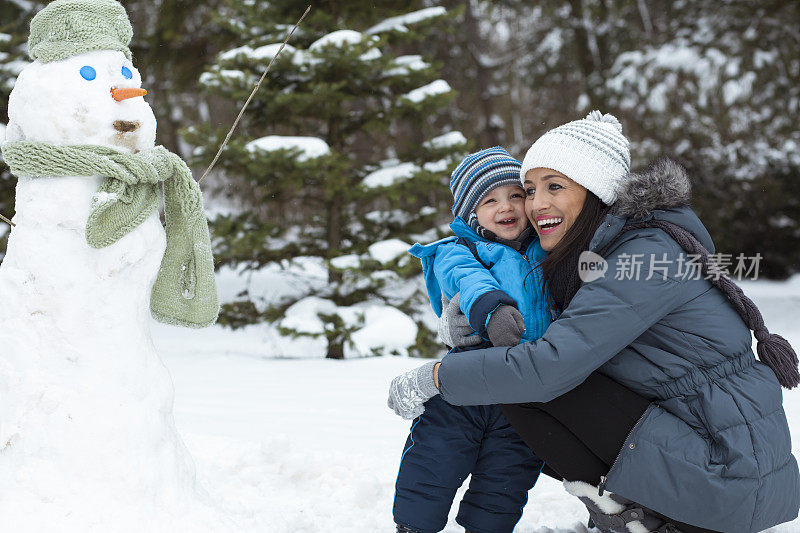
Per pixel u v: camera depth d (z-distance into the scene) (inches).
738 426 75.4
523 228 94.7
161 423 85.1
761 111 513.3
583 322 76.8
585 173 82.0
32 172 79.9
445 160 307.6
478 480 92.8
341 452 134.3
